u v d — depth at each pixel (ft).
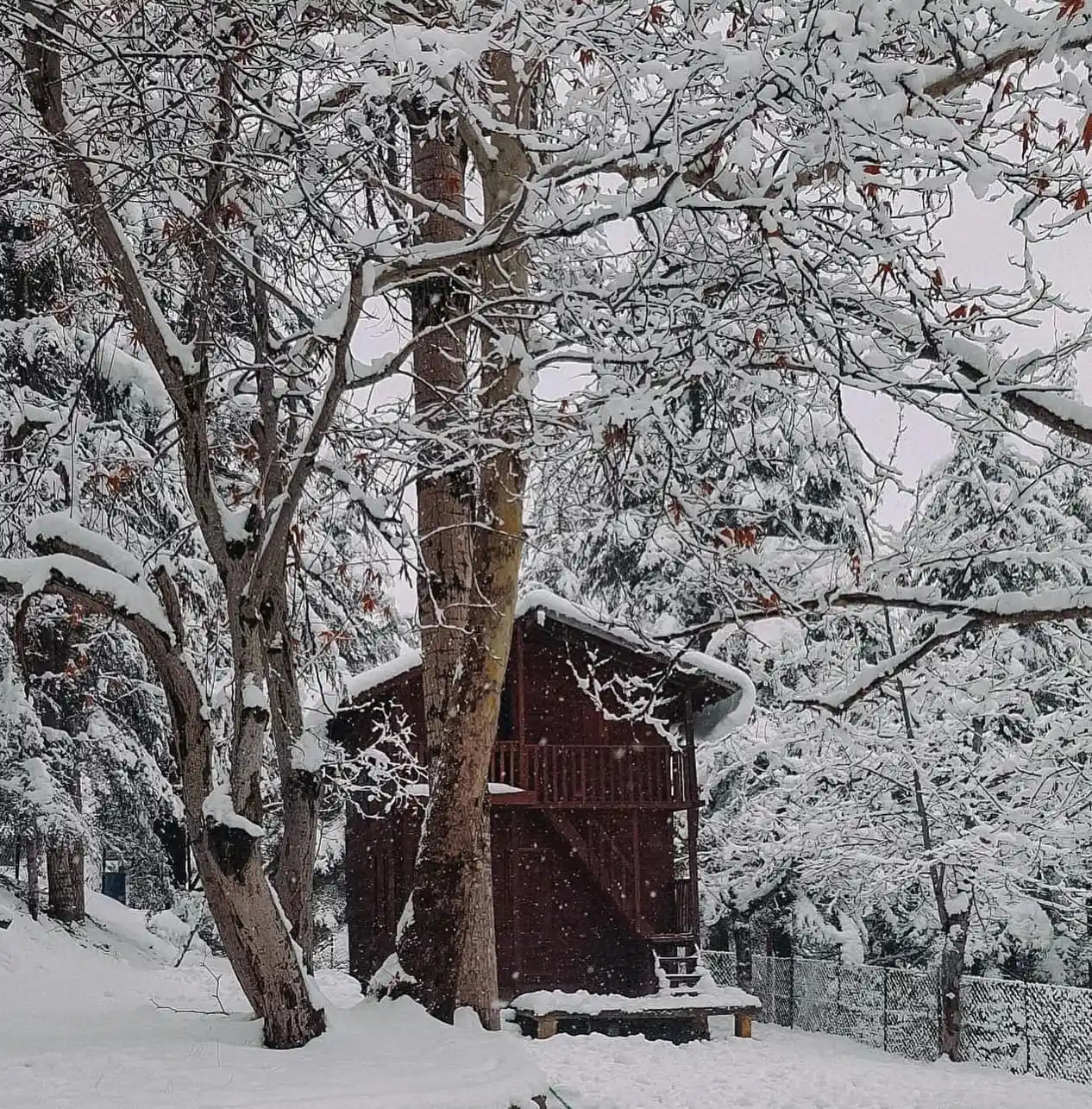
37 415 38.40
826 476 69.56
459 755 38.45
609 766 79.05
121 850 92.27
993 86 31.35
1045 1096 56.85
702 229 33.30
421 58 25.31
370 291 30.09
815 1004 86.94
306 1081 26.32
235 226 34.40
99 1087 25.25
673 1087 57.00
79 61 34.01
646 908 80.79
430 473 37.17
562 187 34.55
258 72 32.71
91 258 40.16
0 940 65.62
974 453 43.68
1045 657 82.58
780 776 91.40
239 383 34.32
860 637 76.54
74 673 53.93
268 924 31.45
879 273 30.89
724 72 29.63
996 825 73.31
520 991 77.51
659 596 87.86
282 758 38.01
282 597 38.24
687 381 32.14
